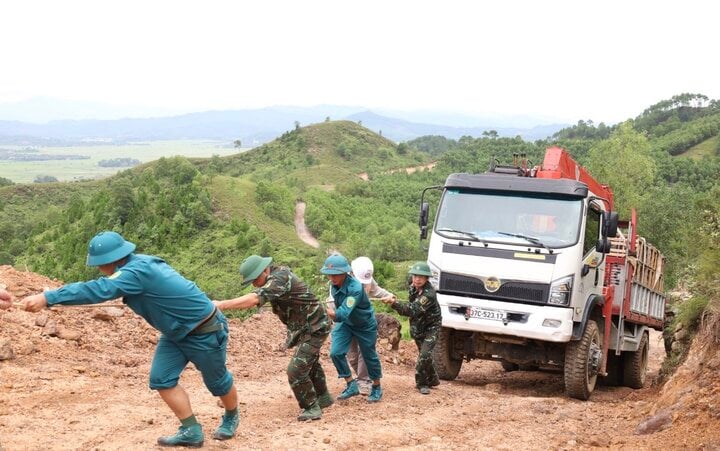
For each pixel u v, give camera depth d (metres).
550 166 13.71
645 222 42.81
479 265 11.77
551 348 12.25
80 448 6.41
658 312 16.81
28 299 5.79
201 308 6.47
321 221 136.88
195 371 10.46
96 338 11.04
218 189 137.62
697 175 124.50
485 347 12.49
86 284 5.97
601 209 12.91
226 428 7.11
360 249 110.25
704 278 12.25
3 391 8.15
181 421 6.66
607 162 67.00
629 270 13.64
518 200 12.10
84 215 123.94
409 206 172.50
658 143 178.50
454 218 12.27
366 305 9.37
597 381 15.59
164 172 148.25
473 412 9.67
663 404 9.38
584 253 11.87
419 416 9.05
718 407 8.10
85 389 8.61
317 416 8.29
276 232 128.88
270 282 7.66
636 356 15.07
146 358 10.64
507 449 7.76
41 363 9.52
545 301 11.42
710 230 12.32
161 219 120.88
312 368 8.73
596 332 12.33
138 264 6.22
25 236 136.38
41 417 7.30
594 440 8.30
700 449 7.34
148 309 6.29
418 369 10.57
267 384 10.20
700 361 9.45
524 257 11.62
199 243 116.12
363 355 9.53
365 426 8.18
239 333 13.37
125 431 7.04
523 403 10.56
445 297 11.91
